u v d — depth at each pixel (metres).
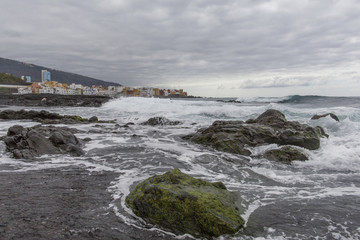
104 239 3.68
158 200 4.29
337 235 3.93
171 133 15.27
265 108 22.67
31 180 6.39
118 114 27.62
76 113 29.91
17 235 3.66
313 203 5.15
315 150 10.13
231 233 3.87
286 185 6.45
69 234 3.76
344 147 10.16
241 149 10.38
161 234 3.92
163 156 9.22
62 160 8.71
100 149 10.57
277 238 3.83
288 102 43.09
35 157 9.05
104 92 162.62
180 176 5.05
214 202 4.27
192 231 3.95
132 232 3.93
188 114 23.52
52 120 21.12
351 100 35.72
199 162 8.59
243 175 7.27
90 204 4.89
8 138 10.13
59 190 5.66
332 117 15.72
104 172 7.27
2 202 4.87
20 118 23.94
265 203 5.14
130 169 7.61
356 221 4.37
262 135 11.04
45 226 3.96
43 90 134.50
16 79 165.62
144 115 24.62
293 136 10.56
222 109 23.16
